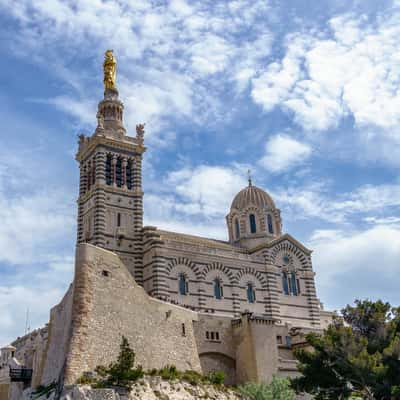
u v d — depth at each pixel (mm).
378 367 53875
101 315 59969
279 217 112750
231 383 76625
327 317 108062
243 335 77312
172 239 94812
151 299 68750
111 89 105625
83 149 99500
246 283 96812
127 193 95188
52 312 66000
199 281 91750
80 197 96938
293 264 103688
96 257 62062
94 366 56844
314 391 59781
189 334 73875
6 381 76188
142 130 101750
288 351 82312
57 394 53531
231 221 113562
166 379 62281
